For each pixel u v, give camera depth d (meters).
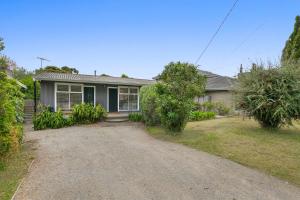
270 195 3.65
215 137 8.30
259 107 9.00
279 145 7.06
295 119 9.35
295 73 8.83
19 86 6.51
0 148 5.26
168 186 3.98
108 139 8.58
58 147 7.11
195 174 4.63
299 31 16.59
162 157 5.95
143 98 13.00
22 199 3.39
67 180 4.22
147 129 11.18
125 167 5.06
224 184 4.10
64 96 15.50
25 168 4.90
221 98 21.34
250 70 9.76
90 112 13.27
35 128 11.28
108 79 17.98
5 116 5.38
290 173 4.70
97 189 3.81
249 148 6.76
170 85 9.37
